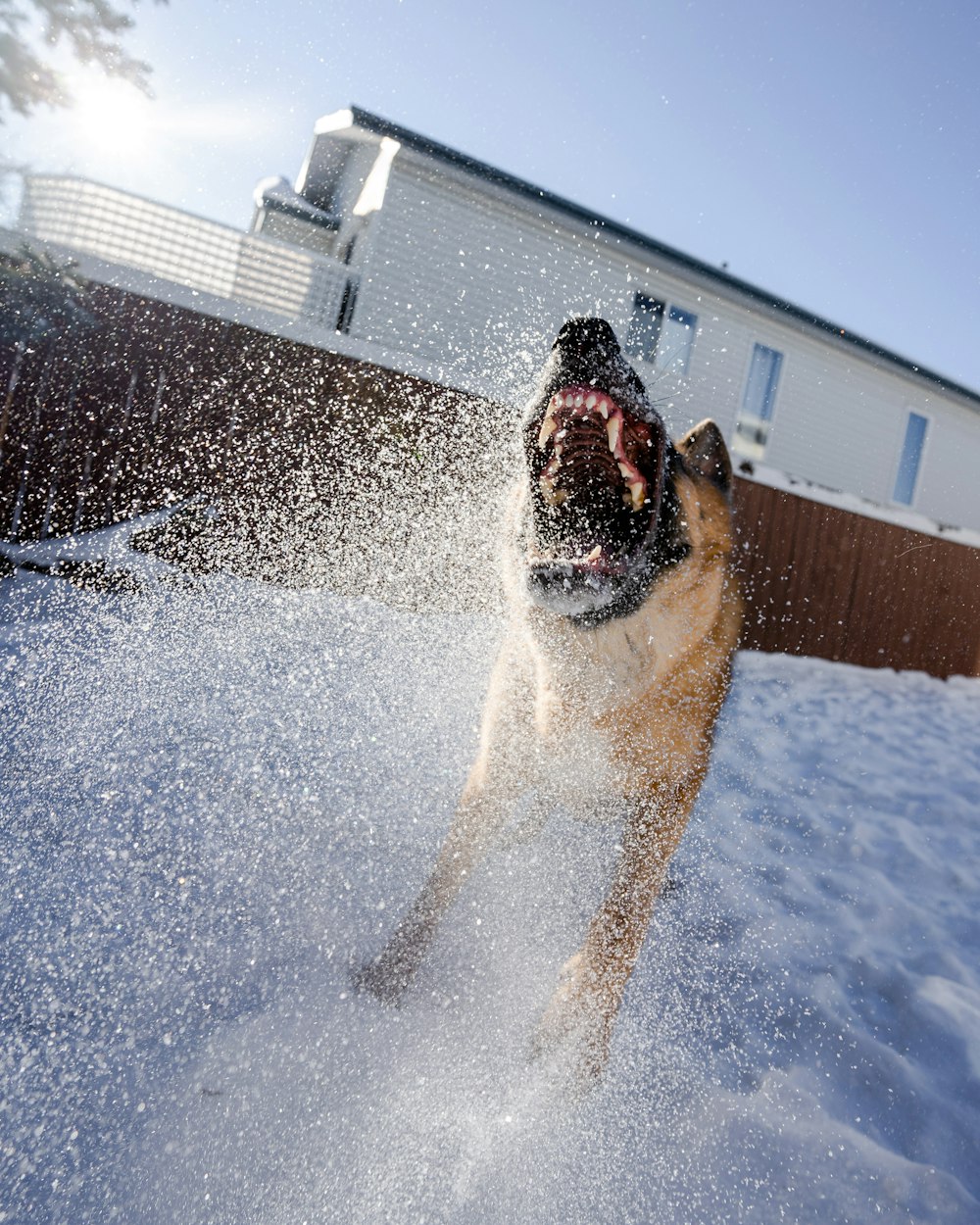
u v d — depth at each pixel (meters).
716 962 2.30
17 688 2.94
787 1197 1.46
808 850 3.28
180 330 5.03
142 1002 1.62
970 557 8.83
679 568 2.15
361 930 2.03
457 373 5.82
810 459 15.09
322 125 12.79
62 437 4.70
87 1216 1.18
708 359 13.55
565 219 11.88
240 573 4.96
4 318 4.49
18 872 1.95
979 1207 1.50
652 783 2.16
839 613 7.88
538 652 2.05
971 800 4.24
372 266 11.13
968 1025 2.10
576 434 1.91
